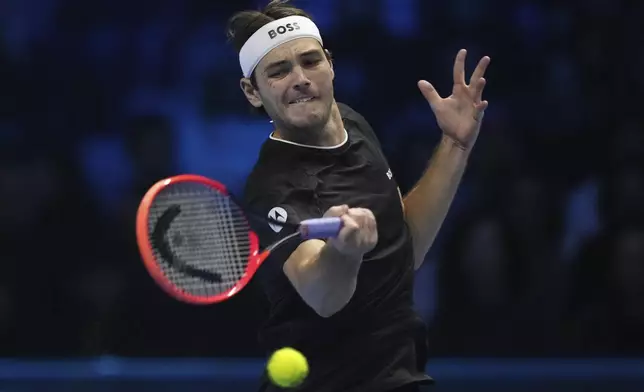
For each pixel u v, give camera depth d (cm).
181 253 1477
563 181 3800
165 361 3475
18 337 3572
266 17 1573
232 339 3466
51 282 3619
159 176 3759
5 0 4000
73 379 3216
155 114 3891
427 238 1716
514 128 3903
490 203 3662
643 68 3972
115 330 3522
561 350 3516
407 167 3778
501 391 3058
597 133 3881
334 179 1534
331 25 4028
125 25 4034
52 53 3988
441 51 4019
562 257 3628
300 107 1530
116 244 3641
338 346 1523
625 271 3566
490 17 4072
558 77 3984
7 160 3803
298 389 1536
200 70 3966
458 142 1705
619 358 3469
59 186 3719
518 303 3562
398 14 4072
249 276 1481
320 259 1381
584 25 4050
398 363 1542
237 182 3825
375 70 3988
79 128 3925
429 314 3541
